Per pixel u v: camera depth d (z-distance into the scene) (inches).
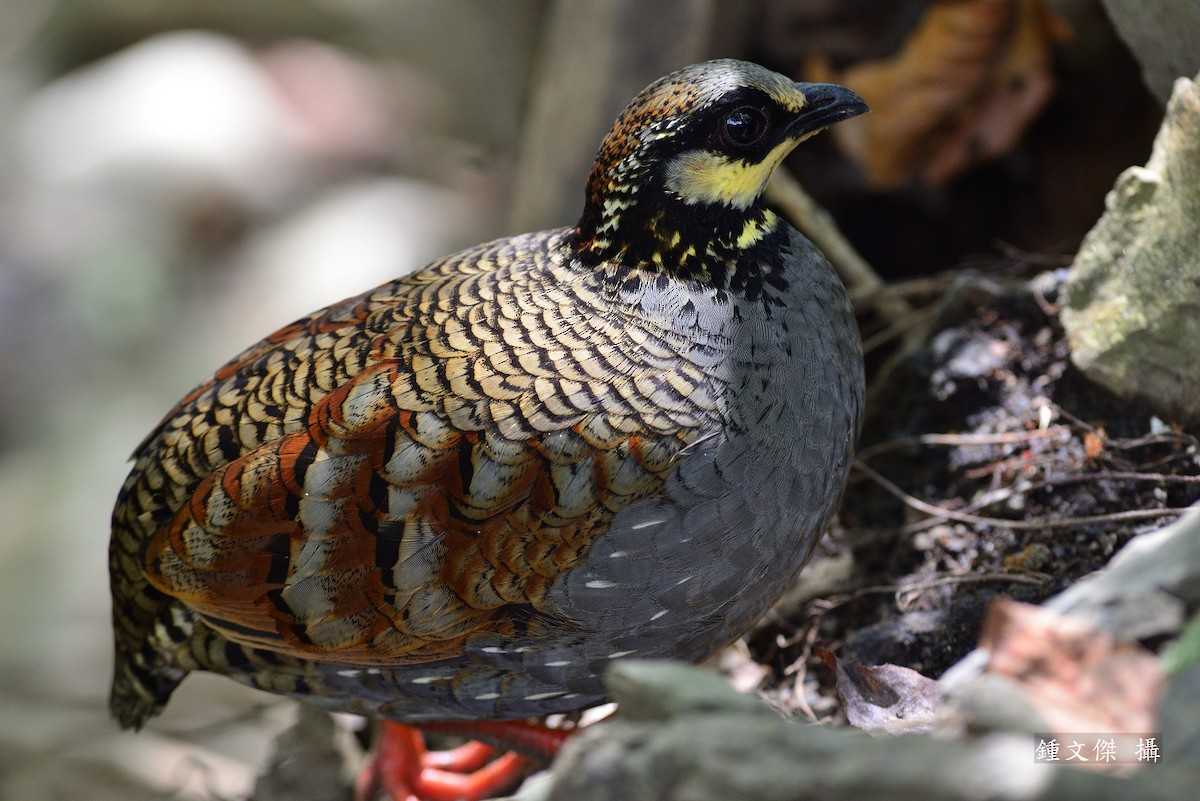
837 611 287.4
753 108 237.3
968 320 309.9
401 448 230.2
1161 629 178.9
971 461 291.9
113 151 668.7
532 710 257.3
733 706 173.5
